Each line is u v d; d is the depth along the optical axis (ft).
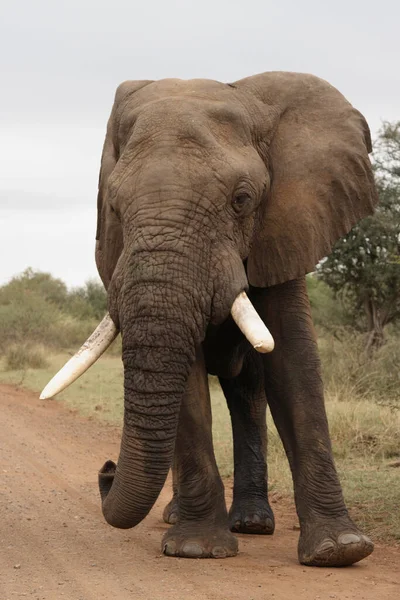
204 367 30.76
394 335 93.56
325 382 69.97
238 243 28.19
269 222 29.66
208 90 30.01
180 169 27.25
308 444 29.66
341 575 27.58
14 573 27.76
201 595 24.95
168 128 27.91
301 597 24.79
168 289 26.27
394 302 96.73
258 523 35.42
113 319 27.53
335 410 56.95
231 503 40.63
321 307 107.86
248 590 25.52
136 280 26.43
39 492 42.98
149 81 31.68
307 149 30.48
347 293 99.14
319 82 31.83
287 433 30.17
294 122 30.91
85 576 27.32
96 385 94.94
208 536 30.07
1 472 48.19
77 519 36.94
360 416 55.62
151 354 26.09
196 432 30.09
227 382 37.63
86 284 244.42
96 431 67.26
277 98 30.94
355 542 28.45
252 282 29.48
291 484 44.19
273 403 30.42
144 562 29.22
